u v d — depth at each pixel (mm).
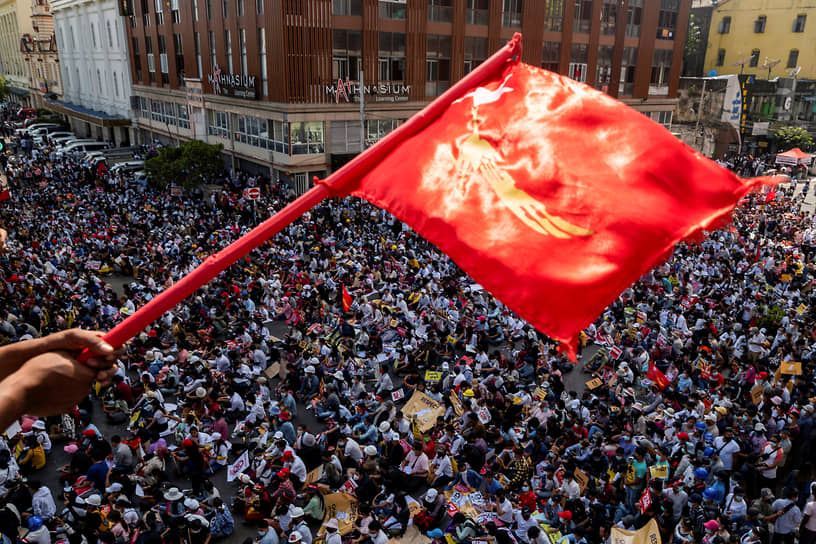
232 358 20578
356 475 14789
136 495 14414
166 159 43500
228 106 47531
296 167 41594
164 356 21688
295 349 20281
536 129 3293
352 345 21562
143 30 59719
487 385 18172
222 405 18062
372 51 41250
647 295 25547
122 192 46531
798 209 41875
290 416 18234
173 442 17141
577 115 3281
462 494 14164
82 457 15273
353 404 18125
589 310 2805
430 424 17281
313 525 13992
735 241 33875
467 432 16016
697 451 14547
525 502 13508
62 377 2004
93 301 24656
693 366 19234
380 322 23125
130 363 21297
